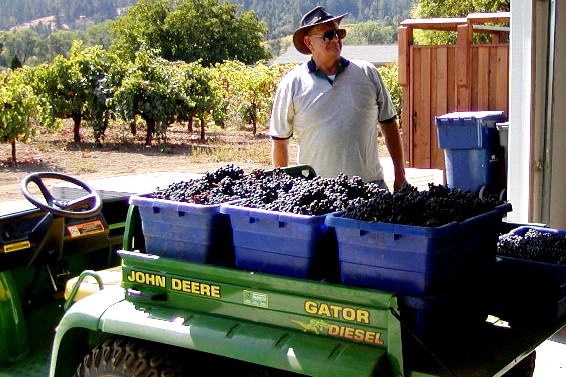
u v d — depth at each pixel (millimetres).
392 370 2725
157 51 20766
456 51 9023
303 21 5164
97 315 3354
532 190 5926
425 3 26203
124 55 71312
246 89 22406
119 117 18312
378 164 5418
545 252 3453
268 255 3059
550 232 3854
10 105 15250
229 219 3238
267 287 2994
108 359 3346
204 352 3367
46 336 4445
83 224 4570
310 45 5172
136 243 3584
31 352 4309
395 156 5543
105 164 15570
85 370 3436
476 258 3115
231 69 28859
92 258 4961
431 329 2826
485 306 3295
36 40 133375
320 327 2881
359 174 5242
